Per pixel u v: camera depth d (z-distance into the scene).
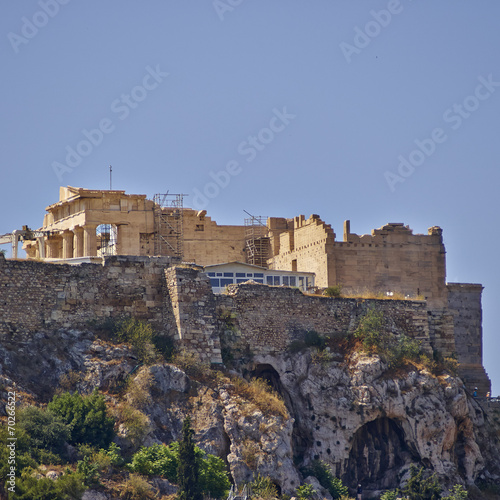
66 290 174.62
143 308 180.38
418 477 174.50
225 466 161.62
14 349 166.12
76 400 157.25
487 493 190.00
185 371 171.88
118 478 149.88
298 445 183.75
